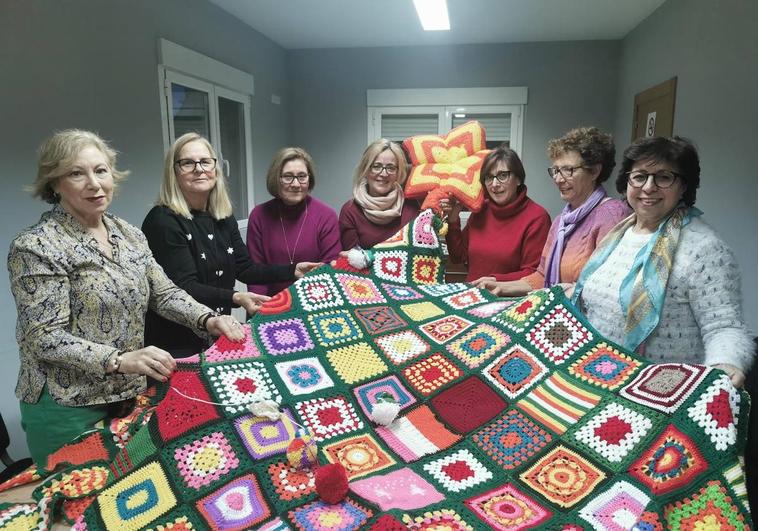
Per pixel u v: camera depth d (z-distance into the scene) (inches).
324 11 147.5
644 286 45.2
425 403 48.1
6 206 77.3
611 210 60.4
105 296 45.2
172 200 62.5
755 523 40.5
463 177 80.2
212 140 143.3
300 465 40.3
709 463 35.6
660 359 46.0
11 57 76.8
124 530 35.1
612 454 38.9
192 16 128.8
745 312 94.1
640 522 33.4
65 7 86.6
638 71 160.1
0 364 77.5
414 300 61.9
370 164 81.9
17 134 78.3
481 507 36.8
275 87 190.9
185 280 61.3
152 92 112.4
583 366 46.3
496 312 56.8
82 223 45.4
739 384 38.4
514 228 76.0
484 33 172.7
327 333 55.2
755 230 90.5
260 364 49.1
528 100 189.5
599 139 62.4
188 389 44.0
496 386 48.0
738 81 96.5
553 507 36.6
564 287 56.7
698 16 115.2
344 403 47.8
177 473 39.1
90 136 44.9
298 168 79.8
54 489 38.2
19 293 42.1
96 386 45.6
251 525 35.7
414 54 193.2
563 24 161.2
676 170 43.5
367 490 38.1
